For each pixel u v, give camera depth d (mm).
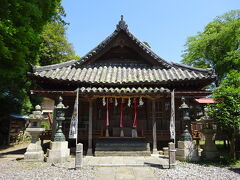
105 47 14172
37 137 10039
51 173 7234
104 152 11133
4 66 10906
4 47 9281
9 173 7270
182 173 7211
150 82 11906
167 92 11000
